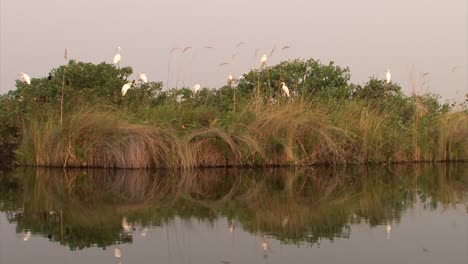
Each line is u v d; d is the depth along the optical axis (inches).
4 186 428.1
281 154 575.8
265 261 213.6
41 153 562.6
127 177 486.3
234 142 565.3
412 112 698.8
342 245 237.8
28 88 637.9
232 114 589.6
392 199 364.2
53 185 434.6
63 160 553.6
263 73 713.0
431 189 411.2
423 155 642.2
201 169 548.7
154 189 415.5
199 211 322.7
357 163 601.0
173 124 583.8
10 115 617.0
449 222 285.1
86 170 533.0
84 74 666.2
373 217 300.2
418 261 213.3
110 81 661.3
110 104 634.8
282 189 416.8
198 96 715.4
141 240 249.1
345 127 601.3
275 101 629.9
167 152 544.4
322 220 293.6
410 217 299.7
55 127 567.2
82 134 557.3
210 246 237.6
